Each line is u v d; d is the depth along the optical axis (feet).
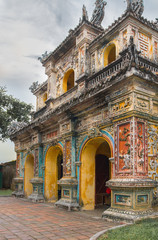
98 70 42.11
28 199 53.52
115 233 20.83
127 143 28.81
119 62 34.60
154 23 41.19
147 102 30.35
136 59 28.58
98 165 43.62
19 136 65.77
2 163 95.50
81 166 38.91
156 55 39.32
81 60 45.27
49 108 56.34
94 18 49.14
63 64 54.44
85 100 36.40
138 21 37.32
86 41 44.96
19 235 22.39
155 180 29.99
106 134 33.76
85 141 38.55
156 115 31.53
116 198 29.30
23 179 62.18
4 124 75.25
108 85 31.86
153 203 29.01
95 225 26.61
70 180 38.78
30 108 81.00
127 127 29.32
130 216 25.95
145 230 21.13
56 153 52.34
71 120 41.52
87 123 38.47
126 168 28.53
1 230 24.31
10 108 78.54
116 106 31.07
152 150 30.58
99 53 42.68
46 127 51.78
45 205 43.86
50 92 56.49
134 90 28.73
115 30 38.91
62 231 24.04
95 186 42.09
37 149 54.49
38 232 23.61
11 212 35.70
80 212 35.76
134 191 26.91
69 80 56.44
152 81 29.99
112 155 32.04
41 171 52.24
